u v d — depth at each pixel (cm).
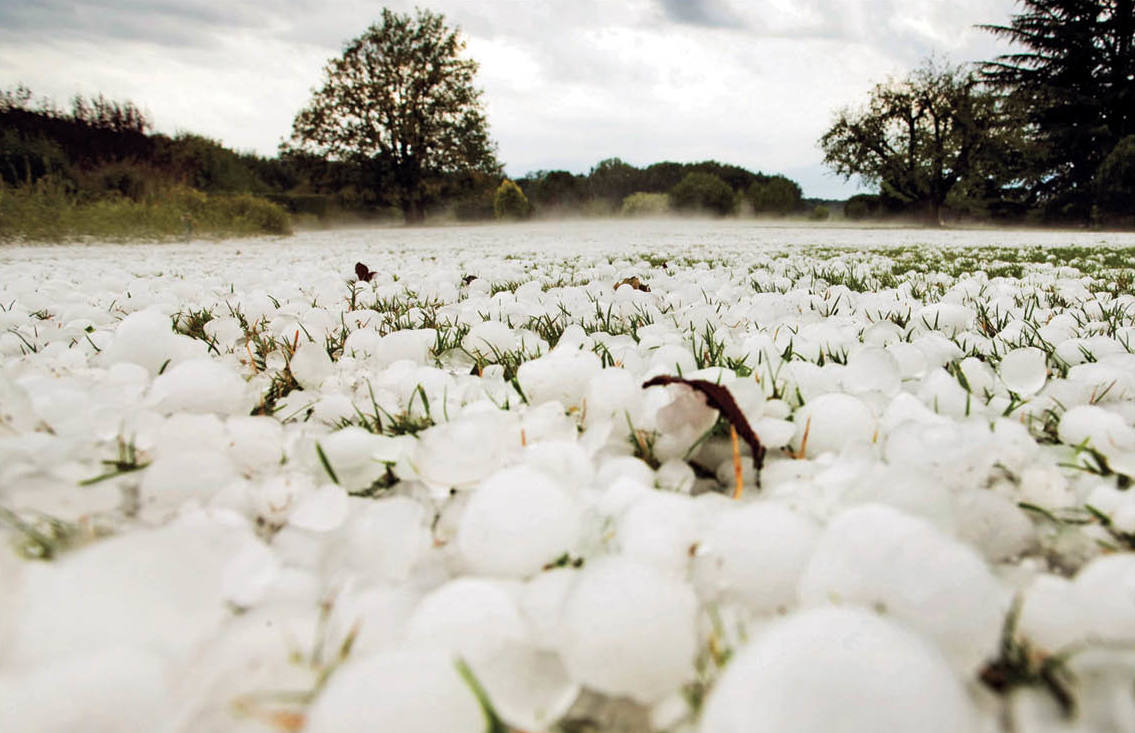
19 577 55
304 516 83
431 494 93
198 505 84
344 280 472
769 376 131
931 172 3155
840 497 80
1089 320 234
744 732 39
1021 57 3003
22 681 44
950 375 135
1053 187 3012
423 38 3484
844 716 39
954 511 75
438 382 138
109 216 1373
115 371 138
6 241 1185
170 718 46
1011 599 61
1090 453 102
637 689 52
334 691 45
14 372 147
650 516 74
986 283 391
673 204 5359
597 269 499
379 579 71
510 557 70
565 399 129
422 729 44
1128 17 2833
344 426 127
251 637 56
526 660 54
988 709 51
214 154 2558
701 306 240
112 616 50
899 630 44
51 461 93
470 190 3709
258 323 247
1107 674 50
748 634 59
